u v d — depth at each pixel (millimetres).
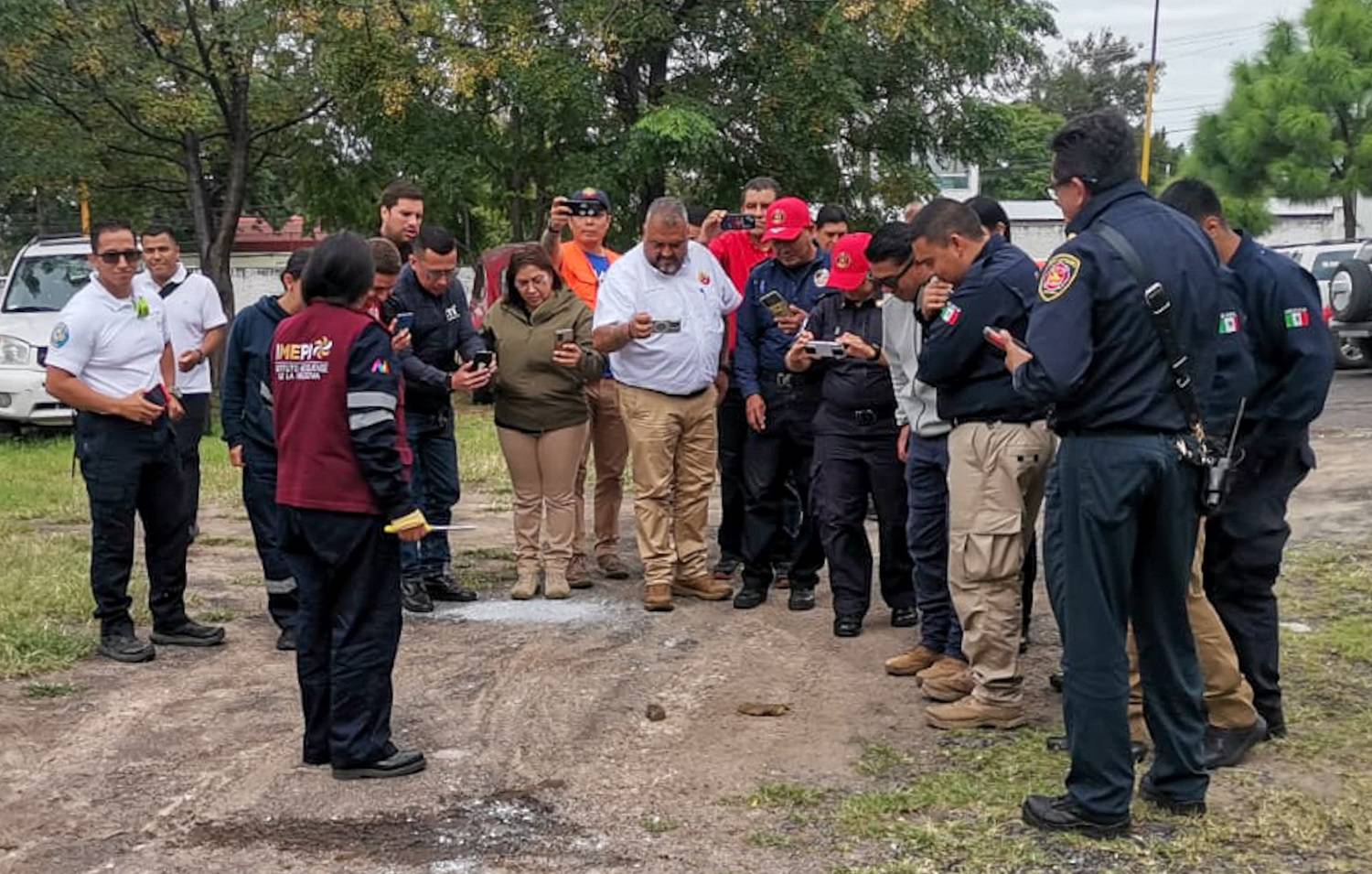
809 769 4449
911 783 4289
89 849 3914
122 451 5617
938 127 18906
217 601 6812
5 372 12961
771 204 6770
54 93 16891
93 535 5707
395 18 16047
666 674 5508
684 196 18312
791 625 6227
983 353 4527
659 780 4383
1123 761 3795
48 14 15711
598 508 7289
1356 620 5996
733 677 5441
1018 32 18406
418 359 6461
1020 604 4828
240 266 33469
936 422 5133
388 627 4383
